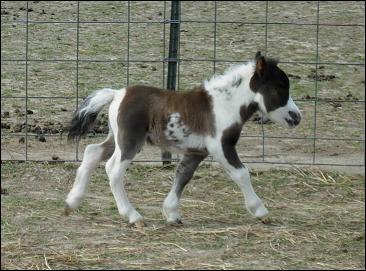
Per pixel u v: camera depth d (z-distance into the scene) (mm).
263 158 12156
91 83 15906
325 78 17109
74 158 12047
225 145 9188
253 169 11742
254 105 9281
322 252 8578
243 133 13641
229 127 9172
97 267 7992
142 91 9281
